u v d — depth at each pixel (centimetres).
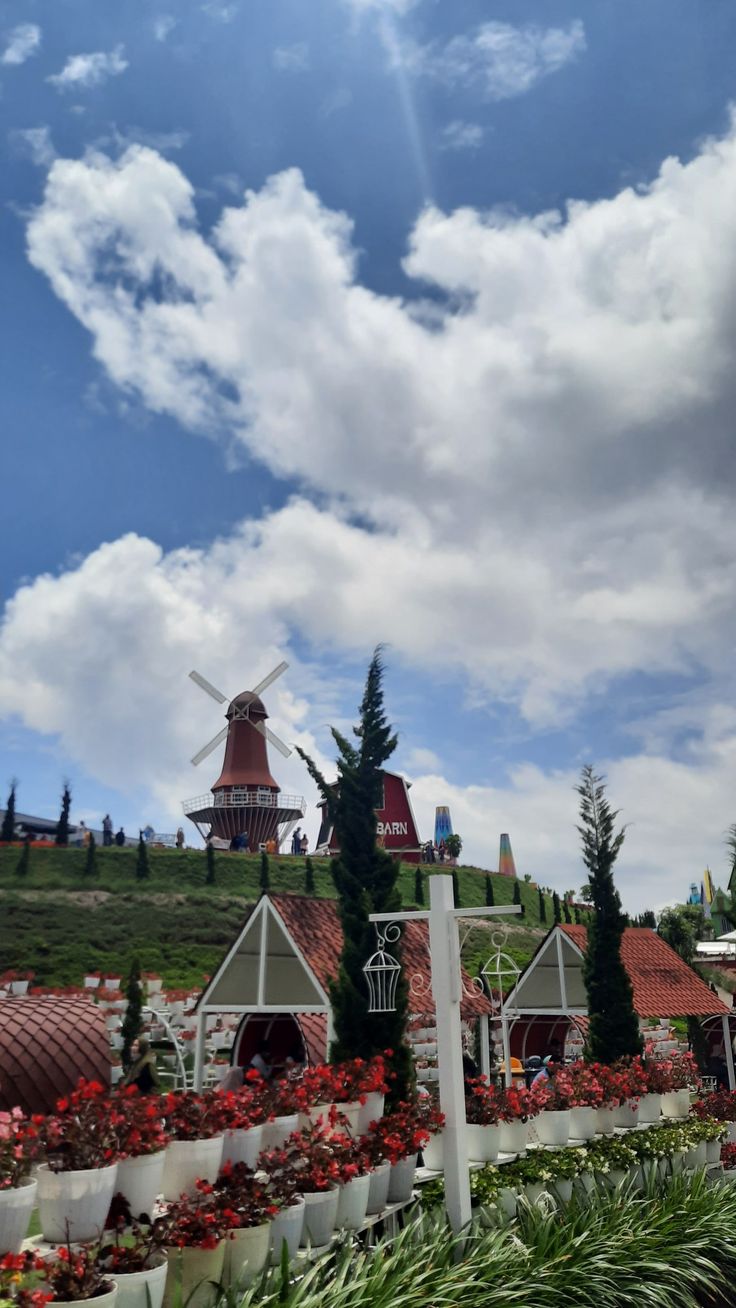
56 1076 1273
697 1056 2362
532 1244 859
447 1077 901
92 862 5781
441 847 8144
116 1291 526
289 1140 761
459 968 929
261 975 1911
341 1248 716
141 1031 2394
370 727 1306
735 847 2294
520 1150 1046
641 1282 845
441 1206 886
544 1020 2570
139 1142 623
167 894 5603
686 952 3934
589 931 1650
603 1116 1177
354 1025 1159
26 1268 504
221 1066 2228
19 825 6650
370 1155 836
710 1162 1344
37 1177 589
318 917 1978
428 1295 672
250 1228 636
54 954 4659
